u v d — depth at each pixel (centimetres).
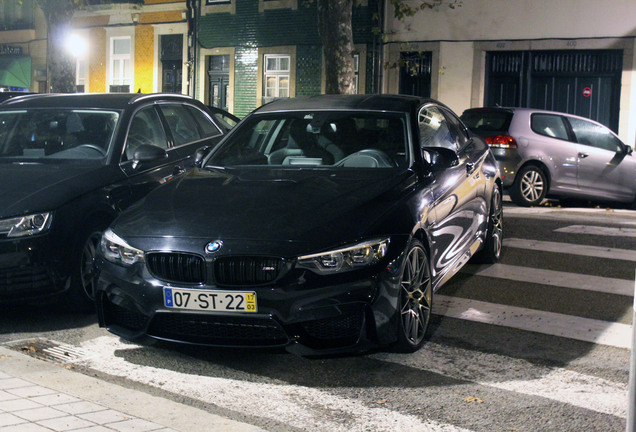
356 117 663
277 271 491
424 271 564
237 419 445
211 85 2753
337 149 636
